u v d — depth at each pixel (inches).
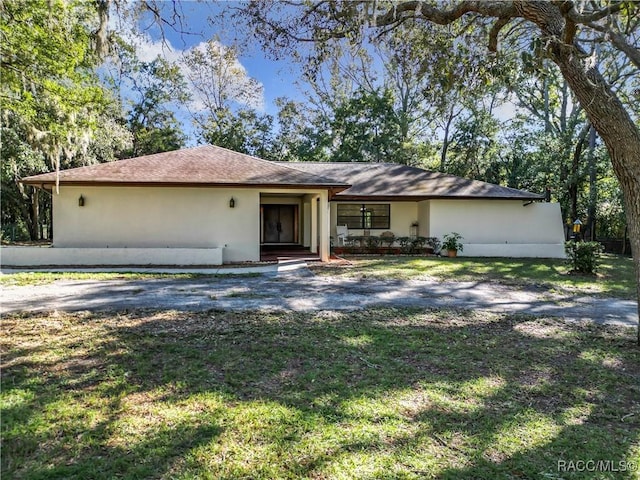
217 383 149.7
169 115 1228.5
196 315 249.1
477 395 144.6
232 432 115.3
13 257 483.5
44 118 484.4
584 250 470.3
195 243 535.8
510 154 1055.0
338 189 548.4
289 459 103.2
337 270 470.0
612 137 201.5
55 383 146.3
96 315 245.8
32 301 286.2
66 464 99.2
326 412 128.7
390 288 362.0
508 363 177.6
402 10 283.1
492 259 602.5
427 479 96.6
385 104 1089.4
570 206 918.4
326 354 183.5
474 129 1050.7
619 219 881.5
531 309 288.4
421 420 125.2
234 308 270.7
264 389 145.6
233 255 540.7
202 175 532.7
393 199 680.4
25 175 781.9
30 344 189.5
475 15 308.5
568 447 112.0
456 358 182.9
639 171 198.2
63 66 470.9
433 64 331.3
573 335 223.0
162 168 549.0
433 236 676.7
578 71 204.7
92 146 764.0
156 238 530.6
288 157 1309.1
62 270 451.2
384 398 140.3
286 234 783.1
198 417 123.7
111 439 110.6
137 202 527.8
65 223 517.7
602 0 208.2
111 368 161.5
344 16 298.4
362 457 104.7
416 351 190.9
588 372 168.7
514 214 689.0
